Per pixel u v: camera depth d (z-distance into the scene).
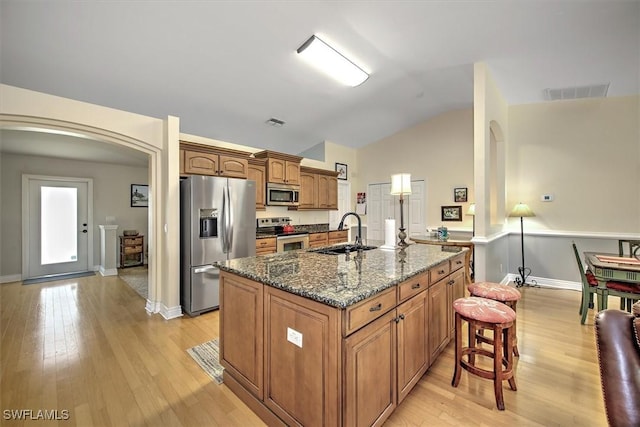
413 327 1.72
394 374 1.52
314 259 2.08
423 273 1.85
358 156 6.63
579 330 2.73
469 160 5.10
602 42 2.78
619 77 3.42
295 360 1.39
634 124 3.80
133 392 1.81
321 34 2.77
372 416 1.36
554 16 2.46
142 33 2.53
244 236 3.58
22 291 4.08
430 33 2.78
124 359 2.21
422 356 1.83
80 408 1.67
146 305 3.42
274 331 1.51
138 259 6.00
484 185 3.34
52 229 5.07
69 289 4.18
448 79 3.83
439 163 5.42
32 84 3.00
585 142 4.07
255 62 3.12
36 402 1.71
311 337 1.30
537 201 4.37
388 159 6.12
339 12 2.48
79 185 5.34
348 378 1.20
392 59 3.28
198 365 2.13
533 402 1.72
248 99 3.88
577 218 4.12
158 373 2.02
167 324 2.90
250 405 1.68
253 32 2.68
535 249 4.40
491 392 1.82
